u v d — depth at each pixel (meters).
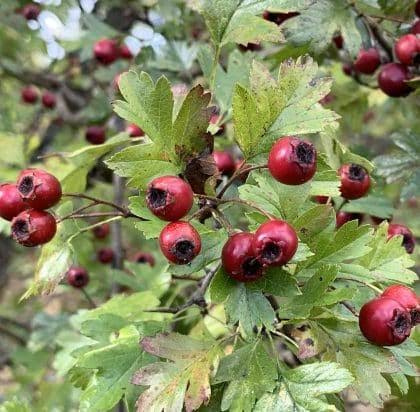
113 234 0.34
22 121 0.47
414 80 0.23
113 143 0.21
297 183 0.15
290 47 0.23
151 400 0.15
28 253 0.55
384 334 0.15
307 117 0.16
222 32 0.20
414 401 0.19
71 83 0.45
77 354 0.19
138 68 0.32
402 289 0.16
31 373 0.39
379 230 0.18
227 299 0.15
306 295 0.15
